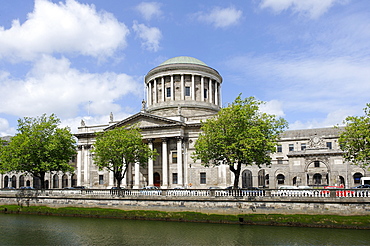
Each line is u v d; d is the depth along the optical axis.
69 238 35.34
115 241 33.75
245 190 42.22
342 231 35.25
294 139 81.00
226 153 45.12
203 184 69.75
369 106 41.09
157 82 87.06
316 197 38.75
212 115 71.94
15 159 54.59
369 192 37.34
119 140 53.84
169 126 70.50
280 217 39.06
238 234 35.22
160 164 73.88
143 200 46.75
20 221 45.38
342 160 56.34
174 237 34.75
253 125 46.62
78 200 51.00
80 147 80.44
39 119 60.12
